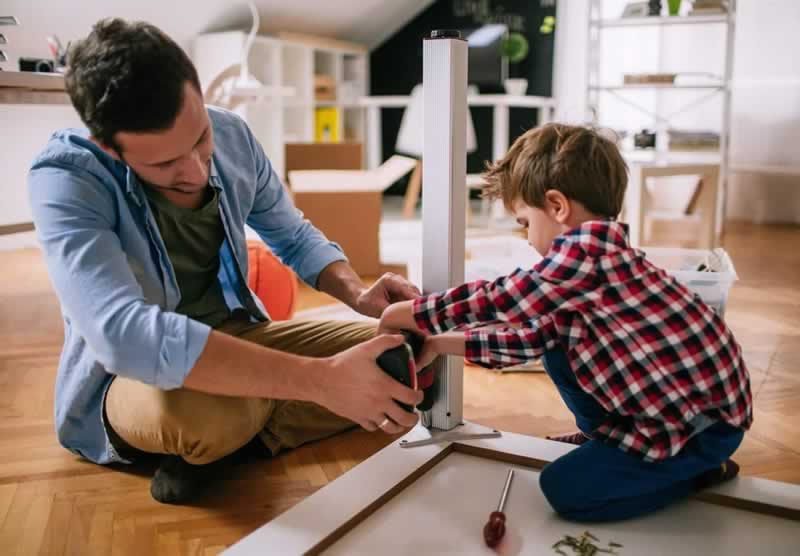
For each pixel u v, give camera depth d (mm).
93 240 1048
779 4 4332
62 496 1232
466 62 1205
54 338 2188
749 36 4469
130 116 929
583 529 1040
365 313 1353
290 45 4746
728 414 1037
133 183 1151
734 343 1062
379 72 5758
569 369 1138
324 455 1389
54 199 1076
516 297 1033
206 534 1115
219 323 1378
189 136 980
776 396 1687
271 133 4676
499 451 1240
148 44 940
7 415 1601
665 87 4031
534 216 1125
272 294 1979
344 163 3828
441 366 1275
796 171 4422
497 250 2371
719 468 1104
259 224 1482
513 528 1040
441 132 1199
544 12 5148
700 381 1017
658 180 4824
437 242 1238
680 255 2086
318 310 2414
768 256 3418
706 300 1716
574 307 1019
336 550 989
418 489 1154
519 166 1120
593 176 1058
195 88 989
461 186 1233
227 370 977
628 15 4180
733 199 4719
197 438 1122
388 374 1051
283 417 1374
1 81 1945
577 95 5055
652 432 1023
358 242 2926
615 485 1033
